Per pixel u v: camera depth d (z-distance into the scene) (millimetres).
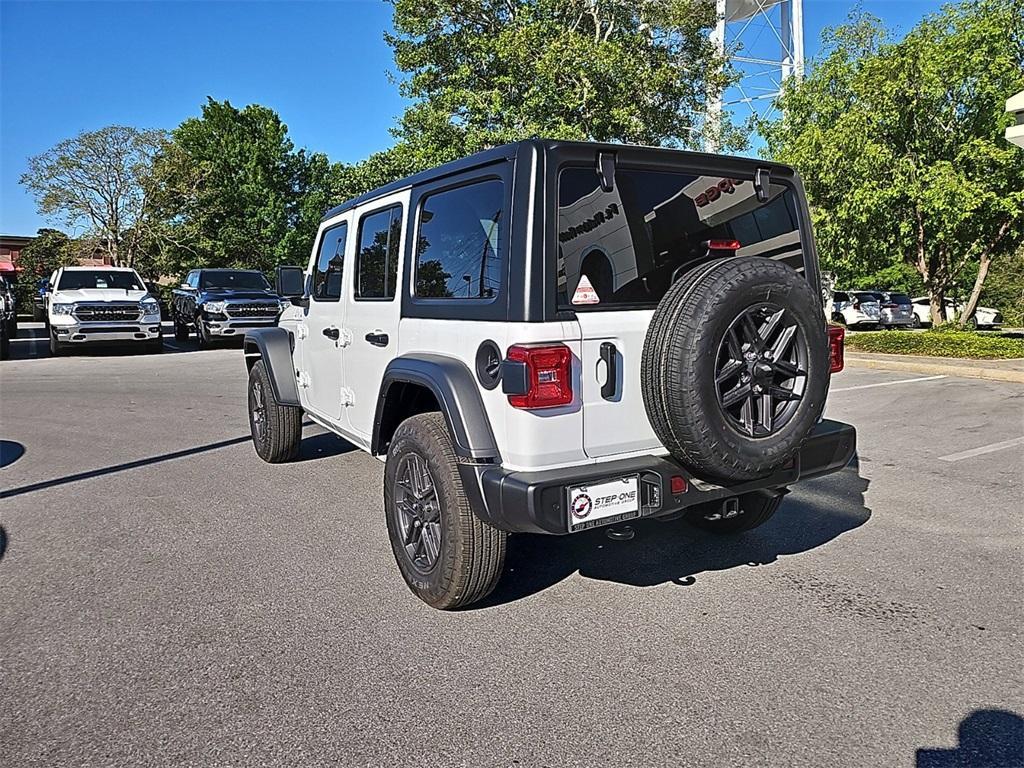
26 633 3205
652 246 3182
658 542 4270
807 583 3678
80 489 5473
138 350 17094
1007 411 8273
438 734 2459
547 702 2641
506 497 2812
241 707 2625
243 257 37406
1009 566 3867
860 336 14352
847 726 2484
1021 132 10688
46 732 2490
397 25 21984
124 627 3254
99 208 33812
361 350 4188
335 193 24516
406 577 3531
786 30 24891
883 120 14156
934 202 13094
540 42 19203
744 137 21656
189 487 5516
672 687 2732
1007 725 2482
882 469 5848
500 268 2943
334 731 2480
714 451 2807
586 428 2928
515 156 2908
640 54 20344
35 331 23859
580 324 2885
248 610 3418
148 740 2441
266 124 39656
